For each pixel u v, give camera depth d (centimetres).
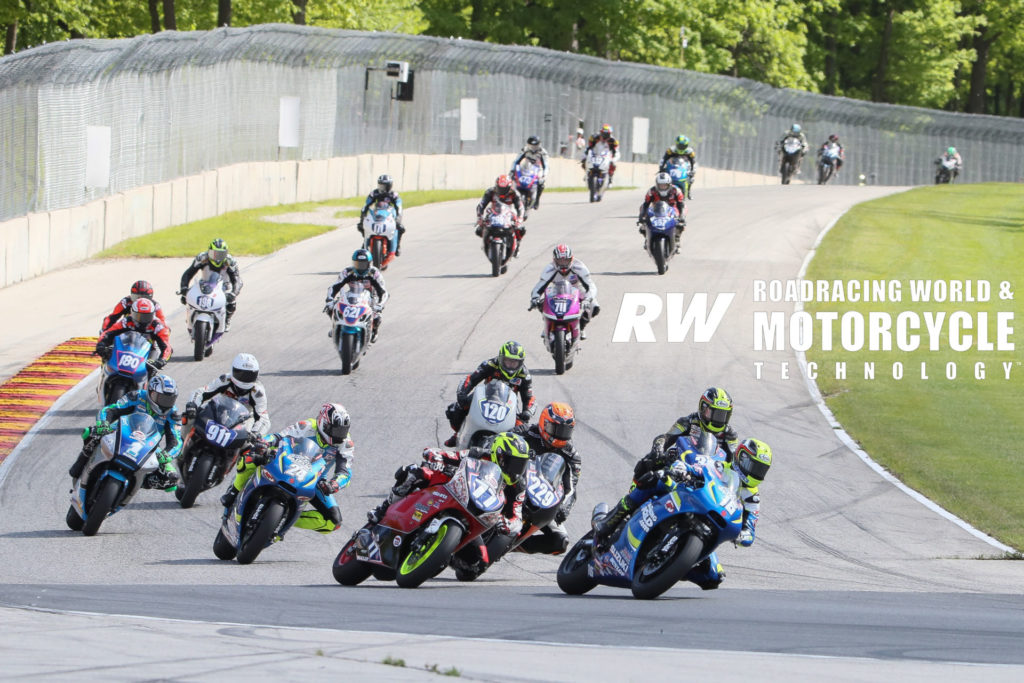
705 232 12725
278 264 10875
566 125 19338
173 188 12600
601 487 5234
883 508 5091
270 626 2484
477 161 17838
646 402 6819
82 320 8581
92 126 10931
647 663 2083
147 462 4353
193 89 13150
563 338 7331
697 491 3172
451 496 3378
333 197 15575
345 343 7188
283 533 3984
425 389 6931
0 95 9538
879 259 11681
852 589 3678
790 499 5197
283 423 6119
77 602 2873
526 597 3256
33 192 10125
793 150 19388
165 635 2286
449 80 17362
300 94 15125
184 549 4184
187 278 7612
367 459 5556
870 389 7494
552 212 14150
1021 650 2350
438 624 2570
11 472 5247
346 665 1983
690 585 3800
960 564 4225
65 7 15412
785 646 2333
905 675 2008
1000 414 6994
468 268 10756
